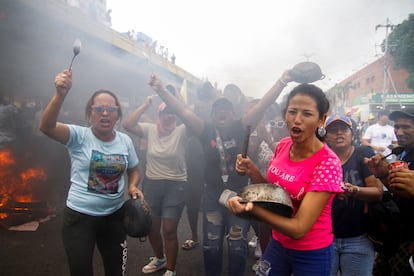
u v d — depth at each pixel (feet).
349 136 7.70
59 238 12.92
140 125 11.46
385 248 7.07
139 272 10.92
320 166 5.20
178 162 10.43
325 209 5.71
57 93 6.74
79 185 7.39
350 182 7.63
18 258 11.18
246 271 11.34
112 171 7.57
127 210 7.59
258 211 4.72
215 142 9.02
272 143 11.75
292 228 4.71
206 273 8.90
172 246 10.30
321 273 5.66
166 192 10.48
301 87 5.41
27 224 14.01
